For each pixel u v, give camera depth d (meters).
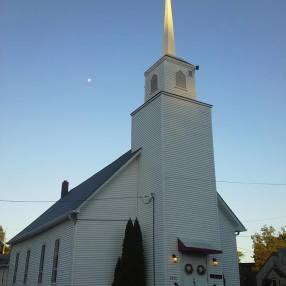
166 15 27.42
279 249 47.69
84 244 21.47
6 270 38.50
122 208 22.94
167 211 20.98
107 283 21.31
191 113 24.11
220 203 25.53
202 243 21.20
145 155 23.78
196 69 26.38
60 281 22.00
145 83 26.91
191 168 22.75
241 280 52.06
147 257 21.30
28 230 32.09
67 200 30.61
